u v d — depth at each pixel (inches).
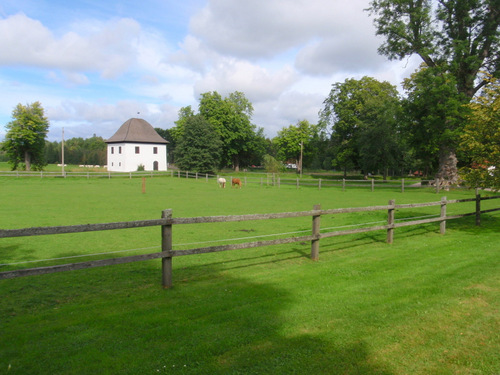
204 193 1053.2
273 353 142.2
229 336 155.9
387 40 1176.8
